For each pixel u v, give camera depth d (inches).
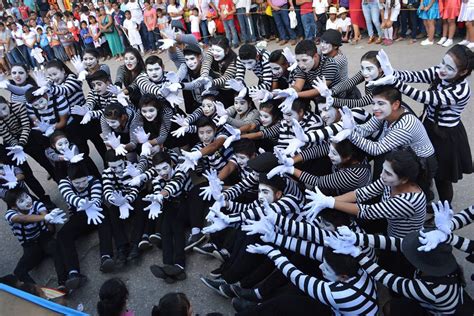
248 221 117.0
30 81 211.8
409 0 291.3
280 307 104.3
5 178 171.5
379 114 124.7
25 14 521.7
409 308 100.1
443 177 138.8
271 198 129.0
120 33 430.6
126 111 184.4
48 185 219.9
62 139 171.9
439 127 133.1
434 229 96.0
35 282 158.4
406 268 111.0
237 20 370.9
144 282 150.3
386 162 103.7
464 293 101.2
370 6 301.9
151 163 175.5
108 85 194.9
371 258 112.4
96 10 436.1
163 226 155.0
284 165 134.0
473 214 102.1
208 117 168.6
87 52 202.7
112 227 163.2
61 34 451.8
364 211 111.5
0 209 205.8
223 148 167.0
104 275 156.6
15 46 466.9
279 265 109.2
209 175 145.4
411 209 105.0
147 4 403.2
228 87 185.0
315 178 134.6
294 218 127.6
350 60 296.7
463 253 137.9
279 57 174.4
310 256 112.5
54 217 154.1
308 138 137.3
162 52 414.3
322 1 327.6
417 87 235.3
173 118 182.2
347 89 164.4
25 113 194.4
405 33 307.9
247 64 177.8
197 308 136.1
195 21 375.2
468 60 120.4
